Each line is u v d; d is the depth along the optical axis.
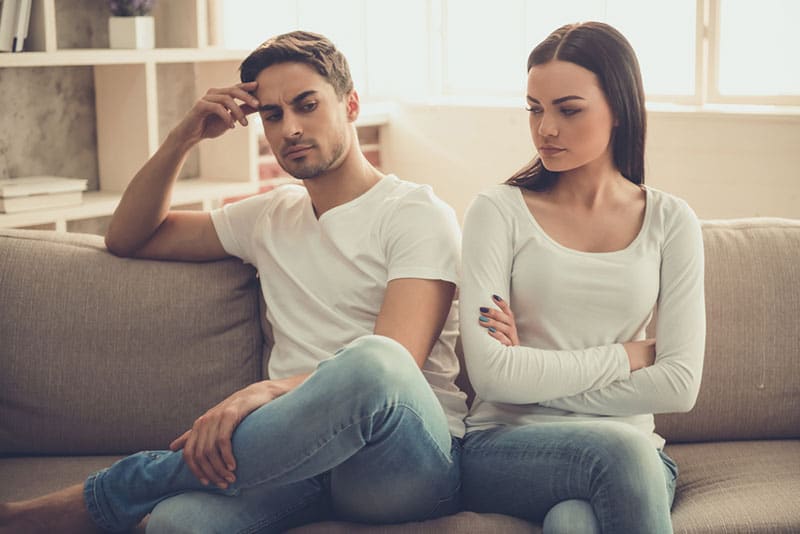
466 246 2.01
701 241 2.04
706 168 4.21
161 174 2.18
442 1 5.14
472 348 1.93
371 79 5.37
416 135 5.18
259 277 2.25
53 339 2.15
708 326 2.18
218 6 4.59
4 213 3.28
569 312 1.97
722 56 4.26
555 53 1.95
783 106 4.11
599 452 1.73
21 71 3.60
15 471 2.08
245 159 3.99
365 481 1.77
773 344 2.17
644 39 4.46
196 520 1.73
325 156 2.05
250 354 2.23
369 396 1.70
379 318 1.99
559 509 1.75
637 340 2.03
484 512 1.91
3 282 2.17
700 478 2.01
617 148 2.02
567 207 2.03
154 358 2.16
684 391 1.92
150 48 3.67
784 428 2.18
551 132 1.94
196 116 2.15
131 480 1.82
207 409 2.17
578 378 1.90
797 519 1.81
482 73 5.09
